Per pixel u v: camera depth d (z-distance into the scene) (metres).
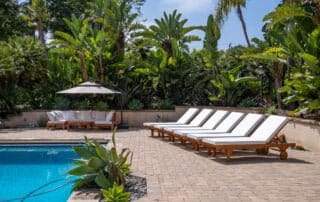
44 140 13.43
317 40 11.74
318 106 11.01
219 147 9.24
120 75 20.50
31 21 37.69
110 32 21.00
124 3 21.28
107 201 5.41
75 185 6.75
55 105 19.00
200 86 20.25
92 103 20.08
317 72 11.26
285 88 12.33
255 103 19.41
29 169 10.20
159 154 10.41
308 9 13.43
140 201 5.90
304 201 5.86
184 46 22.56
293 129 12.35
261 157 9.95
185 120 14.48
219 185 6.91
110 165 6.71
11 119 18.31
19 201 7.04
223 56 21.09
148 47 23.14
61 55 20.80
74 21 20.83
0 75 17.98
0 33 27.83
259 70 18.77
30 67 19.33
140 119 19.14
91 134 15.11
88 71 20.72
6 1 27.64
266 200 5.92
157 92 20.80
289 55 13.38
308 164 8.90
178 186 6.85
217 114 12.84
